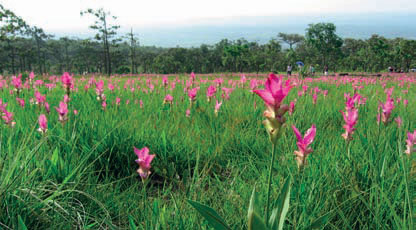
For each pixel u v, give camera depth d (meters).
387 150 3.22
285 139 4.02
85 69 120.69
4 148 3.21
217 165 3.98
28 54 98.38
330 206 2.63
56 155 3.15
